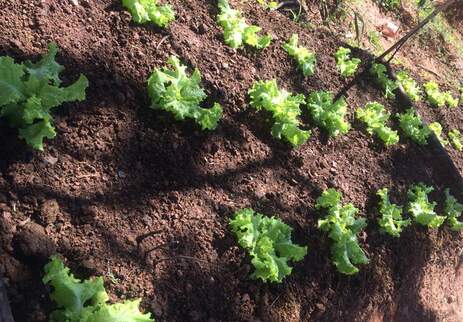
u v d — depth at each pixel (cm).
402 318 121
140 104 89
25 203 70
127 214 78
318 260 99
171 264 79
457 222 145
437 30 229
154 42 98
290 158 107
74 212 73
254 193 96
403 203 127
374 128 132
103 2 95
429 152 149
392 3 213
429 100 182
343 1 173
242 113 104
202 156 93
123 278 73
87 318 63
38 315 64
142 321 66
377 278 111
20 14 83
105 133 82
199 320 77
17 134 73
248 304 84
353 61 137
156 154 87
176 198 85
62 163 76
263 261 86
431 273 135
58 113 79
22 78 77
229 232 87
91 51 88
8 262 65
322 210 104
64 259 69
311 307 94
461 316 148
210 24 111
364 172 122
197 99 93
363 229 112
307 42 134
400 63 185
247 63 112
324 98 120
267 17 130
